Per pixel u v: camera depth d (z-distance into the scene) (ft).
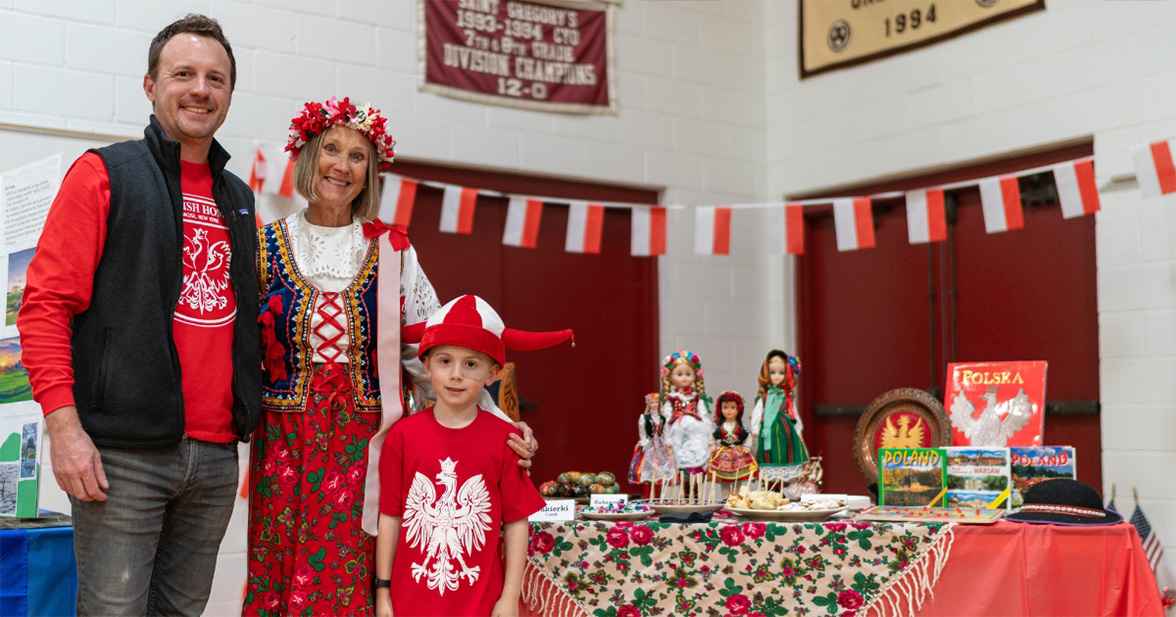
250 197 6.94
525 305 16.12
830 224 17.71
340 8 14.35
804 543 7.69
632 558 7.70
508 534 7.02
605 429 16.70
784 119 18.08
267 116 13.70
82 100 12.46
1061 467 9.01
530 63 15.94
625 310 17.08
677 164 17.26
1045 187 14.80
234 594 12.77
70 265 5.90
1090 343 14.34
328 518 6.67
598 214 13.82
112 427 5.94
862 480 16.99
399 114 14.75
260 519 6.72
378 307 6.93
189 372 6.26
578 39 16.39
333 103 6.93
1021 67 14.84
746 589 7.71
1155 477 13.20
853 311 17.34
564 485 9.16
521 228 13.46
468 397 6.93
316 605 6.60
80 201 5.98
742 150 18.01
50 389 5.74
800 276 17.94
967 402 9.98
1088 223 14.40
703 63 17.65
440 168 15.34
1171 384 13.11
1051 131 14.47
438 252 15.35
